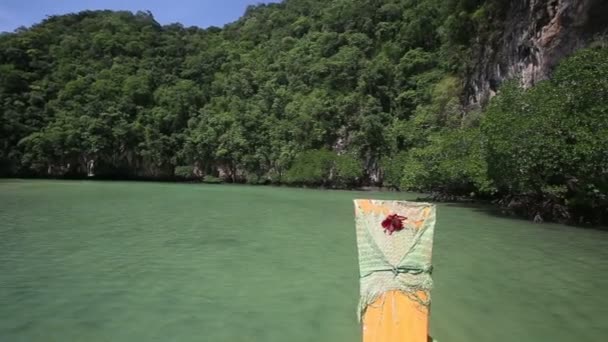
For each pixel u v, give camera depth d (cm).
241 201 3438
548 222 2323
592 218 2258
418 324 543
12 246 1591
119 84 7812
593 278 1231
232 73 8319
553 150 2066
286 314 937
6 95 6906
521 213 2572
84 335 818
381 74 6538
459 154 3203
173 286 1129
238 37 9962
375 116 5962
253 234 1875
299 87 7300
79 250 1534
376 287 550
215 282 1167
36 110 7025
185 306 982
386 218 564
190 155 7144
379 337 544
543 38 2758
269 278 1205
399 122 5959
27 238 1742
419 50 6612
